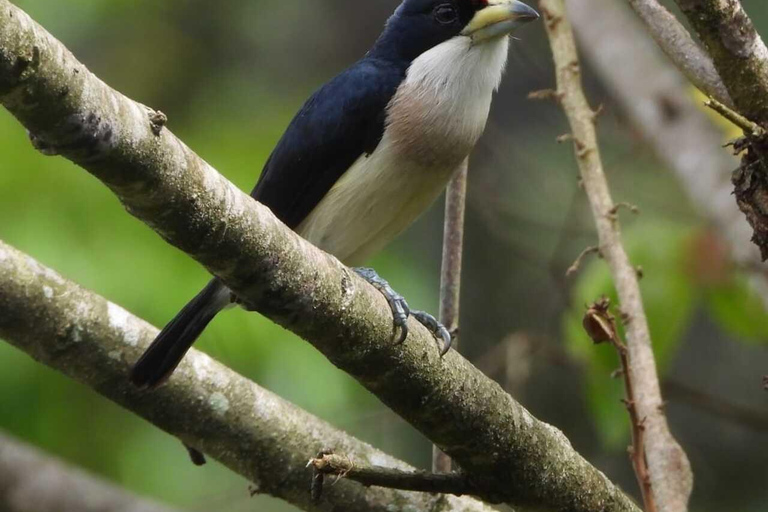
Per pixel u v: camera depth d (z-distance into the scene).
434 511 7.38
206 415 7.43
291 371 10.93
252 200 5.73
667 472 7.36
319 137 8.76
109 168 5.26
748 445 13.34
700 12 6.13
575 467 6.73
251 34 14.59
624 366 7.39
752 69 6.19
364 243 9.11
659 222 10.65
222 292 7.88
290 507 12.13
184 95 13.88
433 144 8.70
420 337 6.29
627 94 11.12
